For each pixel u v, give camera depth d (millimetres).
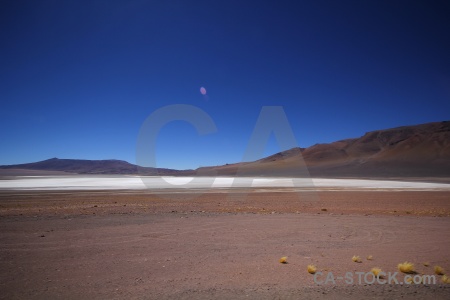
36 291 6215
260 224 13844
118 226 13172
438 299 5793
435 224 13961
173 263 8133
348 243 10383
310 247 9836
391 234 11797
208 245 10070
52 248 9602
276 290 6195
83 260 8383
